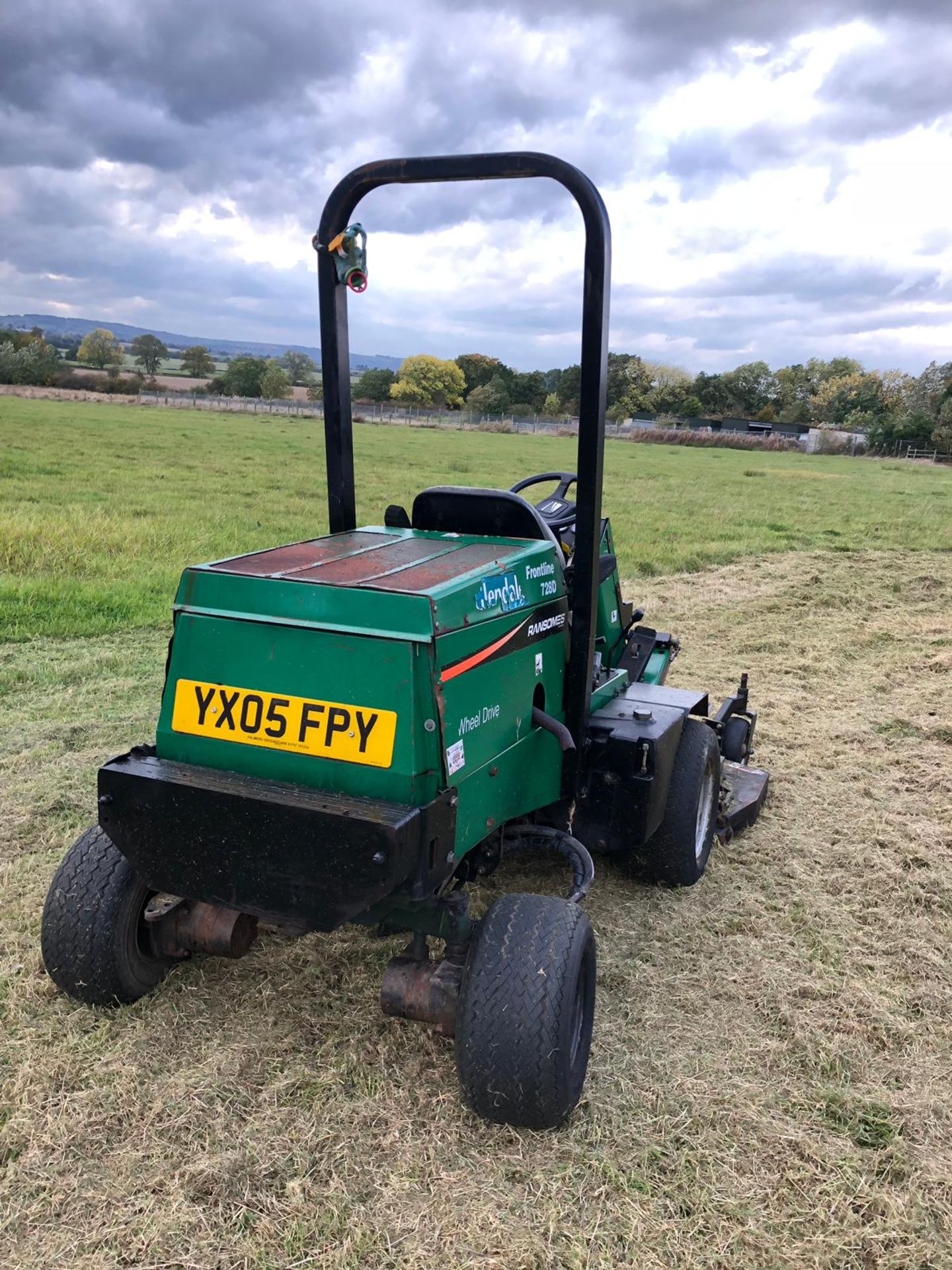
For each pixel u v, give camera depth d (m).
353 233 3.31
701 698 4.36
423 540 3.42
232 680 2.77
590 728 3.66
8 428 32.50
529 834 3.35
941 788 5.46
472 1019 2.62
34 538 11.06
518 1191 2.51
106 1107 2.74
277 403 68.62
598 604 4.33
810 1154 2.66
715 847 4.67
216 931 3.13
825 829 4.91
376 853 2.45
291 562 3.00
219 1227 2.37
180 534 12.12
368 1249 2.32
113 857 3.07
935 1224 2.47
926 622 9.73
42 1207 2.40
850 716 6.75
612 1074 2.98
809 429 73.19
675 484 27.25
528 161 3.02
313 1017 3.18
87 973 3.04
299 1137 2.65
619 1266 2.30
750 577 12.09
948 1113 2.87
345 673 2.63
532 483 4.61
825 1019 3.30
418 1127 2.73
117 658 7.23
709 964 3.63
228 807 2.61
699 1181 2.56
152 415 48.56
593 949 2.88
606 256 3.02
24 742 5.57
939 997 3.48
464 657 2.73
